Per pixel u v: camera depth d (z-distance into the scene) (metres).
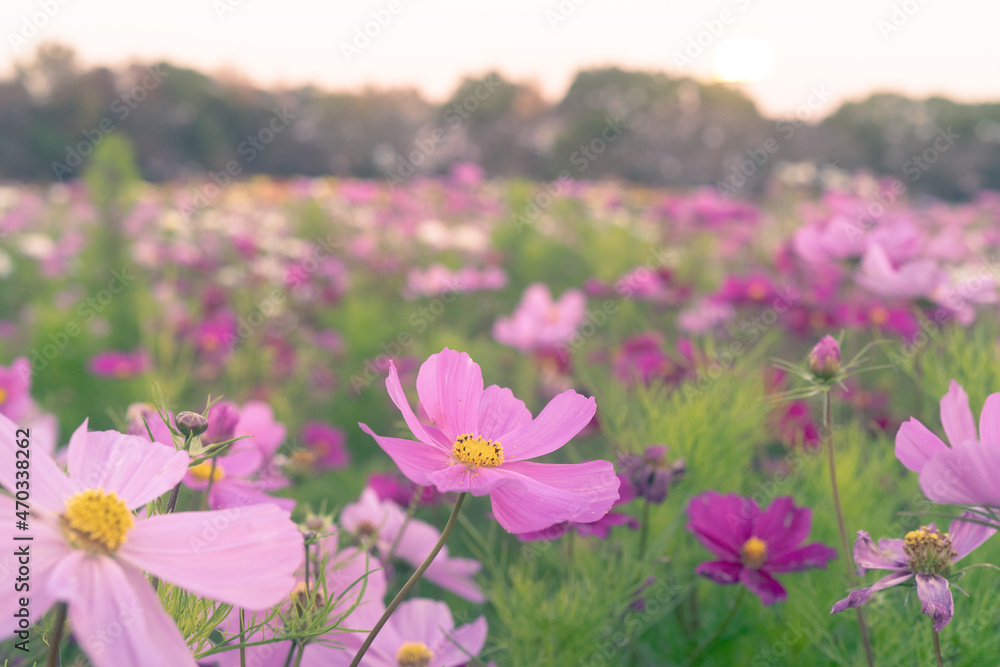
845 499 0.61
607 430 0.74
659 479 0.58
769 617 0.58
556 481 0.39
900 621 0.52
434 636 0.52
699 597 0.64
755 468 0.79
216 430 0.49
